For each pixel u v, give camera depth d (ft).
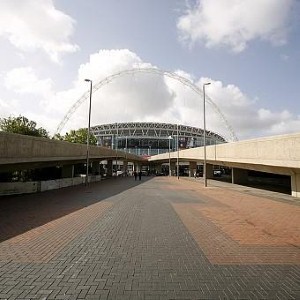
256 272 19.71
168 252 24.20
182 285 17.33
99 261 21.61
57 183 94.79
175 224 36.42
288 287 17.21
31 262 21.27
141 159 314.14
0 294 15.85
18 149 65.72
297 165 64.39
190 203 58.18
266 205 56.34
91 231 31.89
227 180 169.17
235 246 26.40
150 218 40.52
